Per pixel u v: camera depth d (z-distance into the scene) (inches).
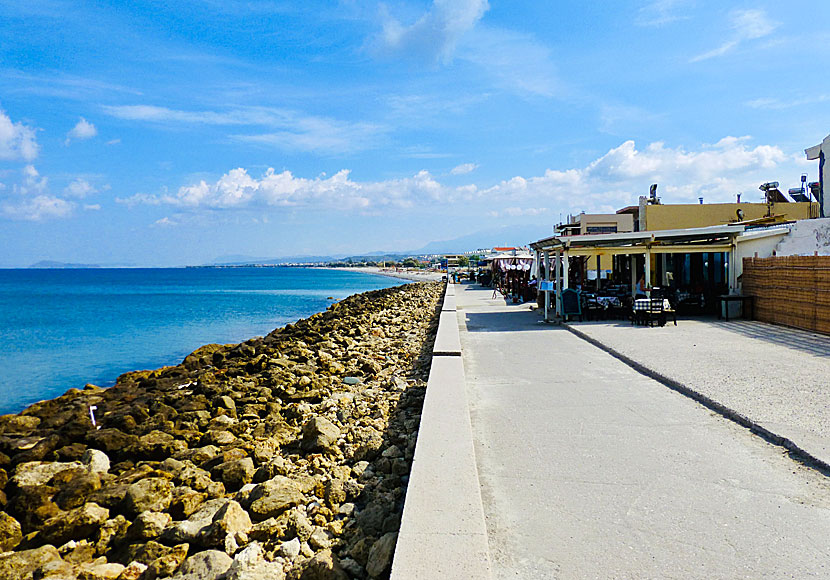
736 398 292.7
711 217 1141.1
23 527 216.2
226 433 328.5
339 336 780.0
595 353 466.3
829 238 653.9
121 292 3120.1
